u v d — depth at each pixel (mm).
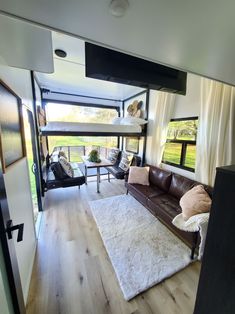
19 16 667
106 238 2127
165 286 1513
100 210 2838
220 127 2066
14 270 968
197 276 1625
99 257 1828
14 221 1222
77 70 3018
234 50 920
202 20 692
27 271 1489
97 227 2377
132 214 2721
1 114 1050
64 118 4715
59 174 3266
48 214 2707
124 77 1637
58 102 4465
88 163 3994
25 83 2111
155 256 1843
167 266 1711
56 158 3896
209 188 2178
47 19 687
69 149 5418
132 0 595
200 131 2400
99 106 5016
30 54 1090
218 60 1043
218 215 849
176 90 2004
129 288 1468
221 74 1258
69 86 3941
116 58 1566
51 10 634
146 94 3867
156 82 1818
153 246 1999
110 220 2543
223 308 857
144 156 4027
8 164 1144
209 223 899
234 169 790
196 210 1881
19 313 1013
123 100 5125
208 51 938
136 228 2354
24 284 1360
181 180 2660
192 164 2744
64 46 2191
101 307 1324
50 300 1367
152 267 1694
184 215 1958
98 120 5168
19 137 1497
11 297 962
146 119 3857
